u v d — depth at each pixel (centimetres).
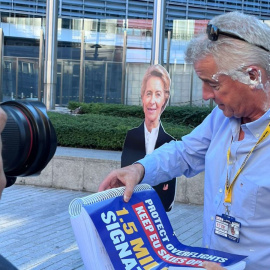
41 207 654
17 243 509
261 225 175
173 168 208
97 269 155
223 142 189
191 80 2144
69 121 923
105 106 1293
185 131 834
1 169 109
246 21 164
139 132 543
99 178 740
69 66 2406
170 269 159
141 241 169
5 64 2447
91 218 157
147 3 2900
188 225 589
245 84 166
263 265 176
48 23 1498
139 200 179
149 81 535
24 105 135
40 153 135
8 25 2464
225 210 182
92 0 2841
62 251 489
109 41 2350
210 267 157
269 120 173
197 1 2788
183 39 2159
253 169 176
